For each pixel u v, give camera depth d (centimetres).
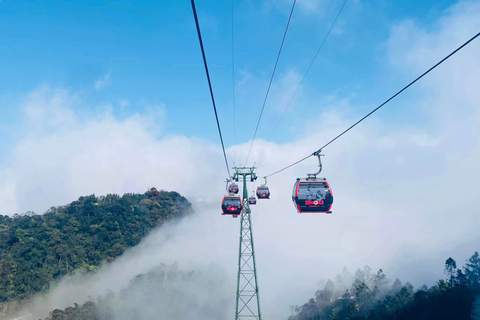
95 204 15338
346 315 10106
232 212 4416
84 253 11988
